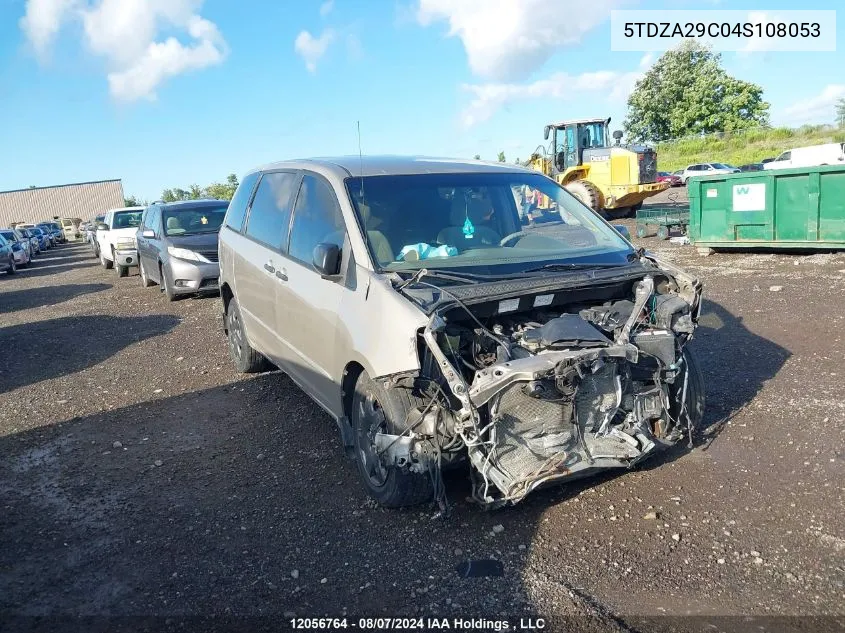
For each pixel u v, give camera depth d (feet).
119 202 201.57
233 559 12.51
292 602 11.18
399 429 12.63
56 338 33.76
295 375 17.87
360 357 13.30
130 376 25.31
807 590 10.71
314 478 15.52
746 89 201.57
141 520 14.16
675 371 13.94
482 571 11.68
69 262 92.27
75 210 198.70
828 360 21.17
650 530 12.58
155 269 44.34
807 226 40.09
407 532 12.98
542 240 15.92
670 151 185.26
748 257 43.16
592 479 14.55
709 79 201.87
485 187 16.78
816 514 12.75
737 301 30.22
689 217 49.90
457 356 12.57
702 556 11.73
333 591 11.40
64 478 16.49
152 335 32.45
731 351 22.82
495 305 13.17
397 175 16.39
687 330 14.29
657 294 14.85
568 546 12.23
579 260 14.99
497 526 12.97
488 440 12.24
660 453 15.58
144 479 16.14
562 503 13.66
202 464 16.78
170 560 12.61
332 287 14.92
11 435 19.80
